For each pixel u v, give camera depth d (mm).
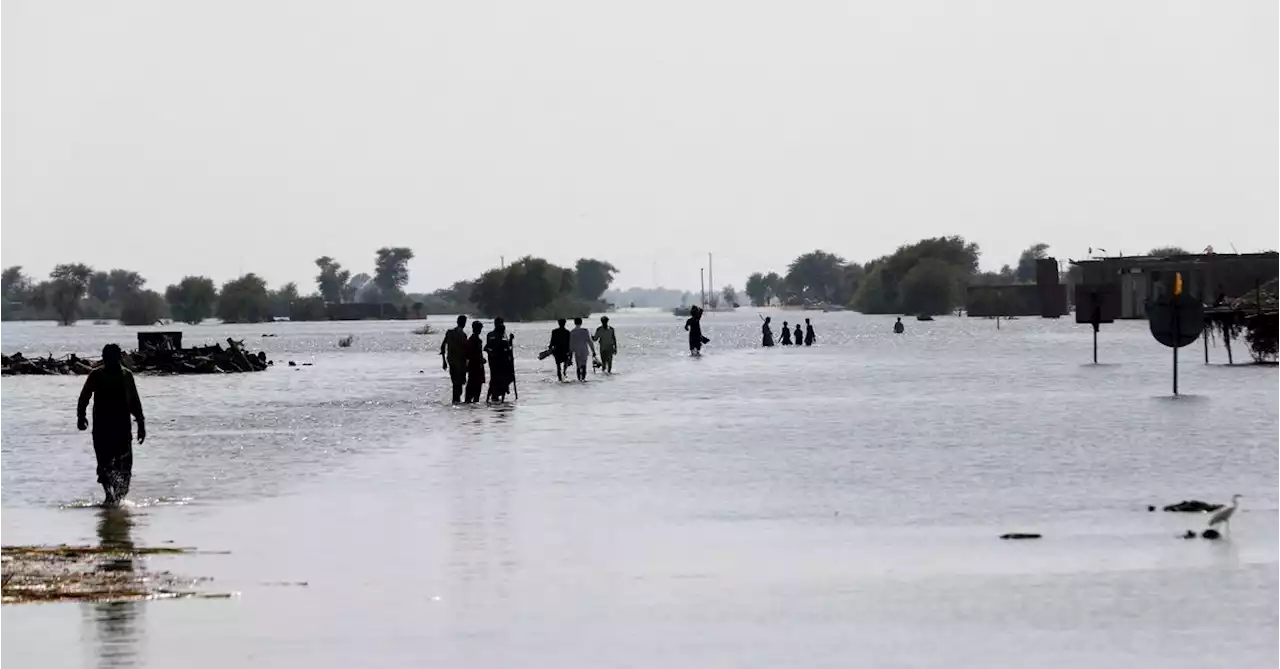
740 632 26891
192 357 152000
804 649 25531
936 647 25531
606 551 35531
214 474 52531
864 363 139375
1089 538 36250
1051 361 137000
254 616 28531
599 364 123875
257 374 143000
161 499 46125
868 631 26828
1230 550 34281
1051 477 47906
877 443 59812
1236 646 25188
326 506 43875
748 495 45062
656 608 29031
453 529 39188
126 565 34250
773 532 38125
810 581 31547
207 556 35406
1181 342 84062
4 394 112000
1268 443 57125
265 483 49750
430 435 66812
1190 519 38938
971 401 83125
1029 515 40094
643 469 52125
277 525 40281
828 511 41562
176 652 25656
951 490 45375
